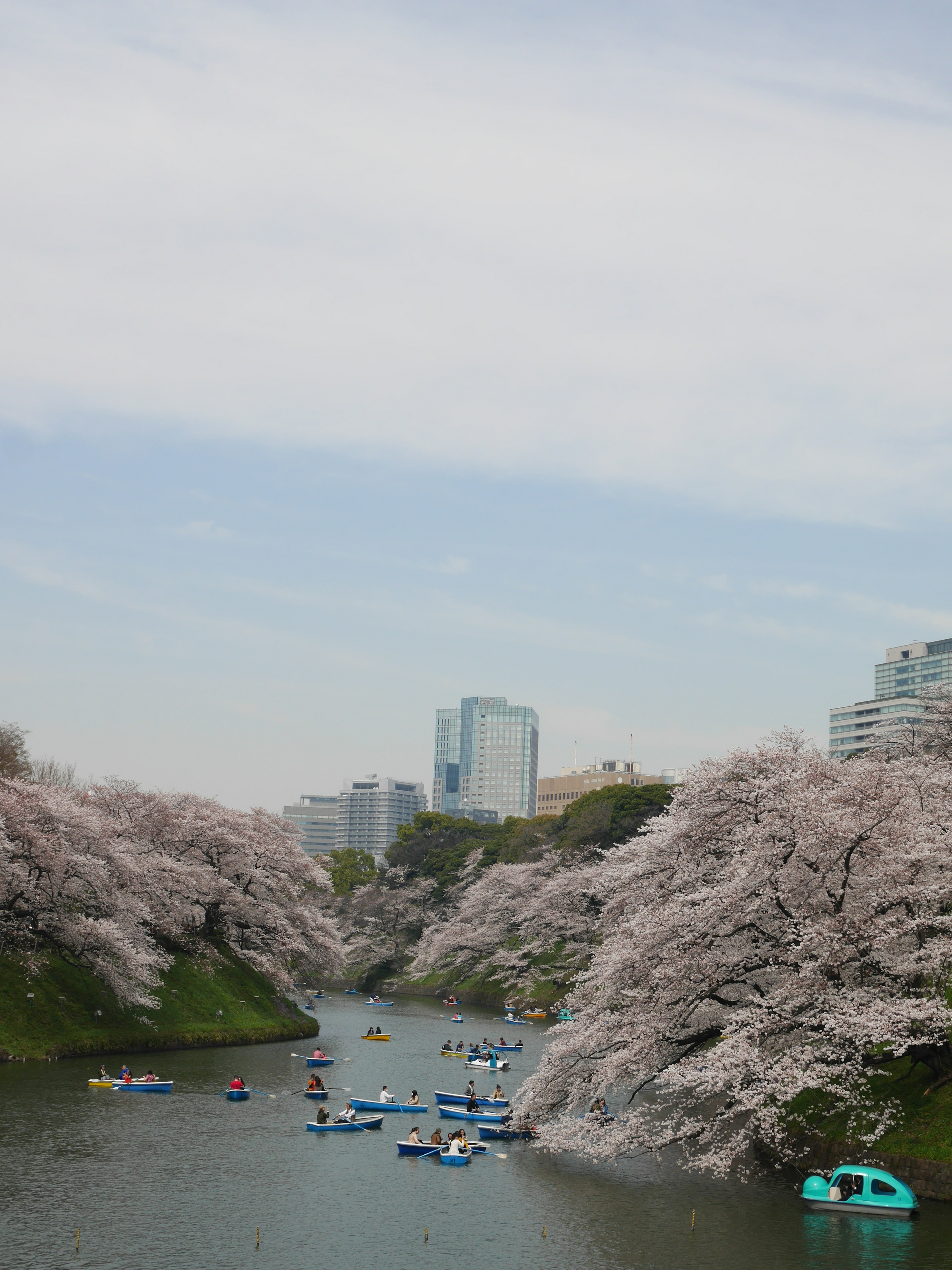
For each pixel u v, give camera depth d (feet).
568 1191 115.65
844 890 113.70
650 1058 118.83
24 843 185.26
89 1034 190.39
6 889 187.73
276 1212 105.60
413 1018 325.83
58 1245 92.68
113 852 204.23
